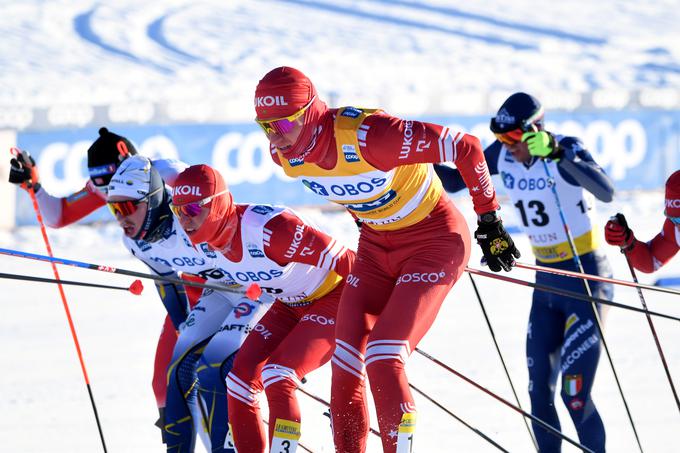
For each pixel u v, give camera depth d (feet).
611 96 169.27
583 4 340.39
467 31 296.10
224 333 45.52
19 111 136.77
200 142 145.89
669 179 45.80
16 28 250.57
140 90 208.44
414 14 309.42
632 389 67.36
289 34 274.98
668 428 58.85
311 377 70.85
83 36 250.57
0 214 135.44
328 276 44.75
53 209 54.44
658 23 326.03
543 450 51.78
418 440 56.24
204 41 258.57
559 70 261.85
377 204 40.73
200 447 54.44
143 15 278.26
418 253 41.65
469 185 40.27
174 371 45.83
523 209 55.83
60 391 67.10
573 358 51.65
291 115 37.40
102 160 50.78
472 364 73.87
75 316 91.81
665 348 78.64
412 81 236.84
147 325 88.43
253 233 42.73
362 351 41.37
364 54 261.65
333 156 38.70
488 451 54.44
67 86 205.67
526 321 88.84
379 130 37.81
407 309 39.55
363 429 41.34
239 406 42.93
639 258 47.57
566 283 53.67
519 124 50.16
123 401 64.80
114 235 134.31
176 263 48.14
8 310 93.76
